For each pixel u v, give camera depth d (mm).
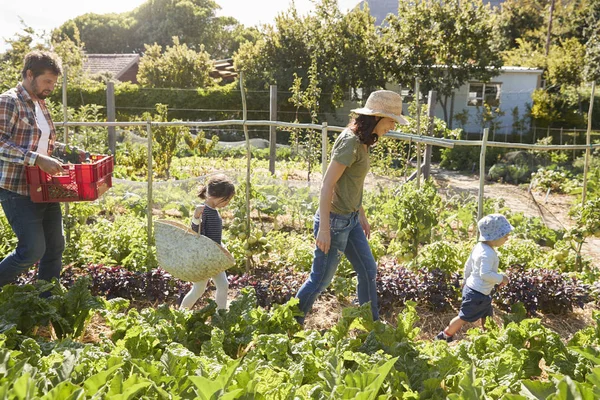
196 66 28656
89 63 34812
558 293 5219
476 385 2322
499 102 25969
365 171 3922
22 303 3475
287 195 9906
